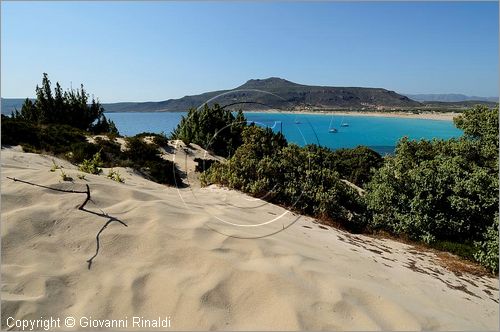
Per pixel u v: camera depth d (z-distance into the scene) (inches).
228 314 85.5
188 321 82.0
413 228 234.7
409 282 132.7
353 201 260.4
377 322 86.0
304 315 84.1
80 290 91.7
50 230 116.3
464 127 322.0
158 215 131.3
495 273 189.3
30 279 91.5
